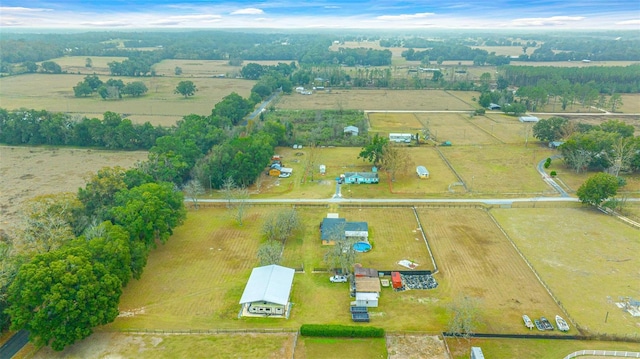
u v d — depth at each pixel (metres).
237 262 73.19
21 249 66.00
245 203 97.06
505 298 62.78
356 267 68.94
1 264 56.09
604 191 90.25
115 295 55.44
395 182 109.44
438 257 74.31
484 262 72.56
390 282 67.25
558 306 60.84
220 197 101.00
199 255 75.38
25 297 49.34
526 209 93.19
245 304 61.28
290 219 81.75
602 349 52.66
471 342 54.06
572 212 91.56
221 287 66.06
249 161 105.69
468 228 84.75
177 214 79.81
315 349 53.34
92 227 65.44
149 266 71.62
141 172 93.19
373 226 86.06
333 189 105.31
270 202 97.56
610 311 59.66
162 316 59.25
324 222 84.00
